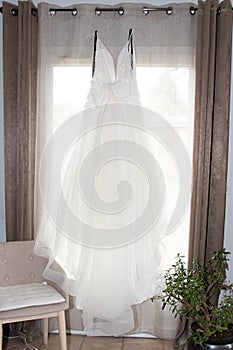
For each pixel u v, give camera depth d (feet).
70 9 9.41
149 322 9.91
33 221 9.79
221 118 9.28
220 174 9.38
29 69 9.44
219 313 8.11
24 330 9.95
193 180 9.33
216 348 7.91
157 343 9.71
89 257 8.98
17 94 9.62
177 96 9.42
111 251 8.92
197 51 9.12
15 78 9.68
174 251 9.62
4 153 9.84
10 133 9.75
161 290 9.17
